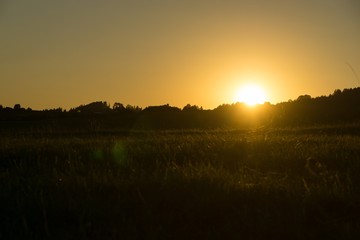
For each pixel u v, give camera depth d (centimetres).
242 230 629
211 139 1554
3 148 1380
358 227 627
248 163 1102
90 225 628
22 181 876
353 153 1212
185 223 663
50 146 1430
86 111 5328
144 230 626
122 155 1216
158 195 736
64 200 716
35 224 651
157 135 2128
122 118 4331
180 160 1159
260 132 2197
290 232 620
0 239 596
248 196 739
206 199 708
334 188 766
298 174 973
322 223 652
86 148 1363
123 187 791
